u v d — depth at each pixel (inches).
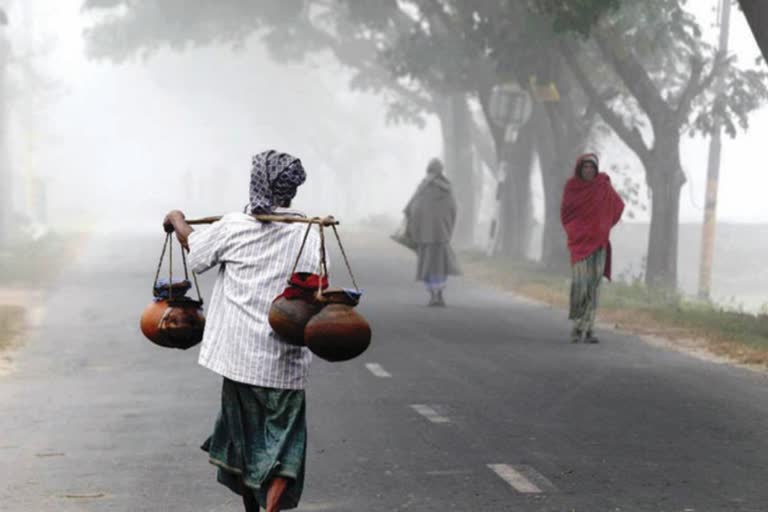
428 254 1923.0
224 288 574.2
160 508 666.8
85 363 1279.5
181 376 1182.3
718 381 1149.1
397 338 1492.4
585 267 1451.8
